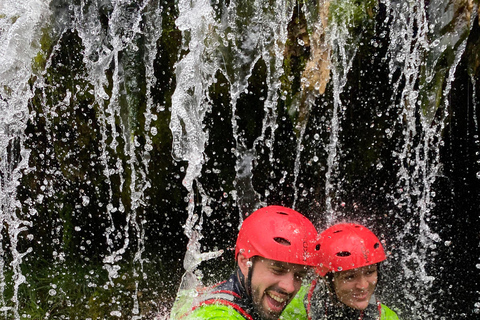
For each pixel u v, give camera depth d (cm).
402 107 215
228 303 131
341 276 143
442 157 228
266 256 127
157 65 210
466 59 194
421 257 248
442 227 249
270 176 255
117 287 268
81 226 277
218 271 271
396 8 186
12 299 254
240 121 231
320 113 221
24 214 269
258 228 132
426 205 248
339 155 239
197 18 185
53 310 254
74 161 251
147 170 255
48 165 252
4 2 190
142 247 285
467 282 238
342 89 211
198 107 195
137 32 202
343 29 192
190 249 247
